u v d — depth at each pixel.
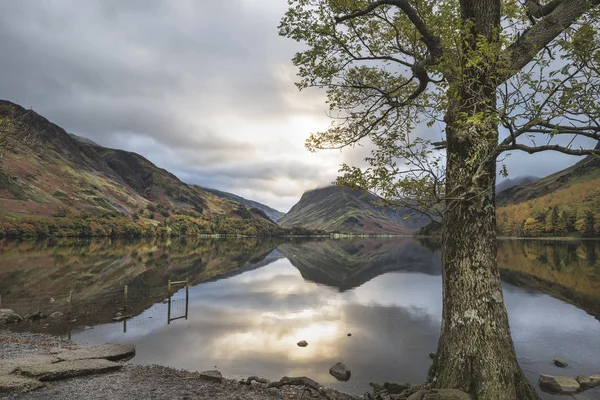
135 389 11.30
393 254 116.19
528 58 8.20
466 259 8.53
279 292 40.94
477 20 8.40
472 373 8.11
